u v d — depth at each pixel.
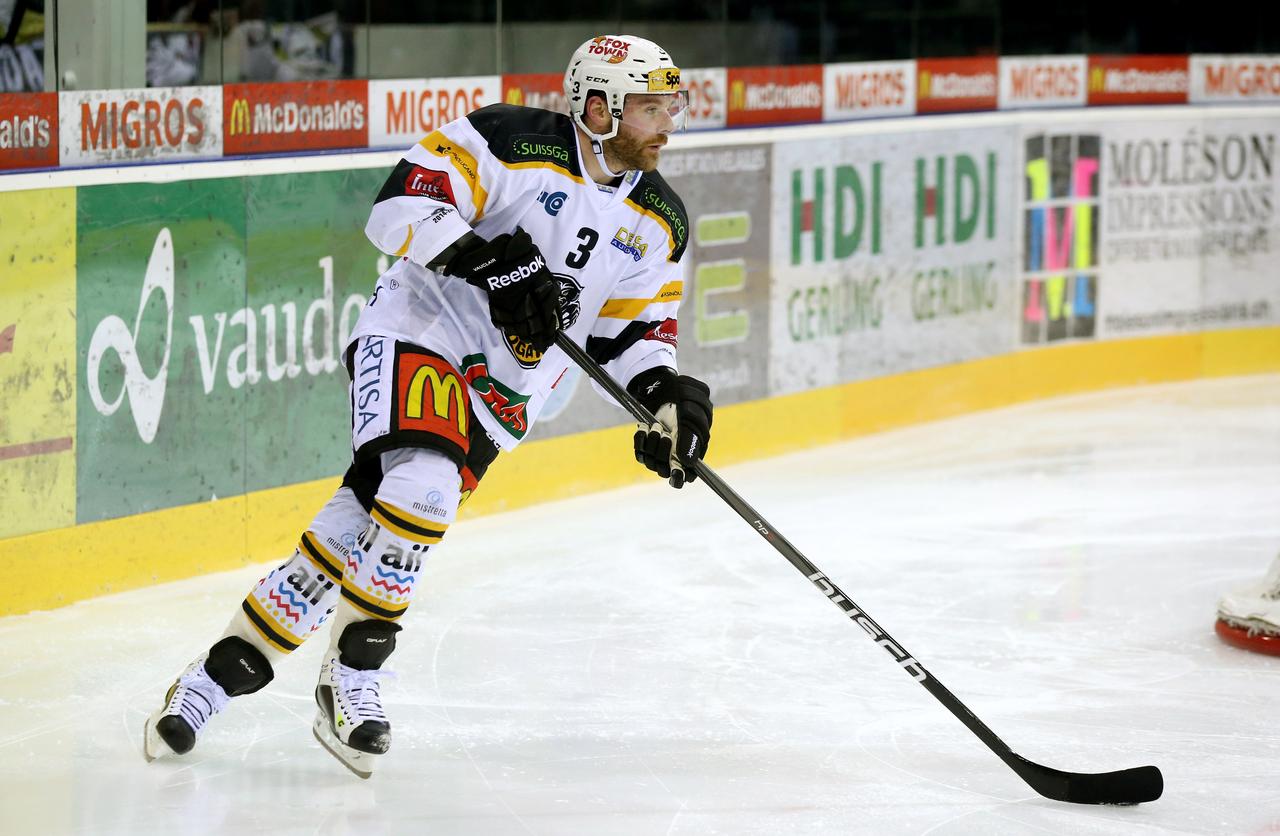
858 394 22.56
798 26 21.66
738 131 20.50
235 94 15.88
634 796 9.94
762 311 21.06
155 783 10.02
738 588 15.06
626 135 9.81
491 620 13.88
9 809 9.55
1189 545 16.77
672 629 13.72
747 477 20.06
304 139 16.59
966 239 23.81
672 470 10.12
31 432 13.81
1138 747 10.98
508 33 18.86
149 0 15.15
